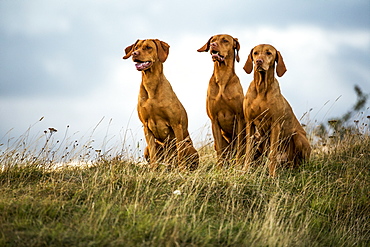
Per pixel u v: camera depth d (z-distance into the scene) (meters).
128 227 9.32
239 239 9.41
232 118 13.38
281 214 10.77
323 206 11.77
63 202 10.04
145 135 13.42
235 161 13.75
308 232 10.70
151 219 9.57
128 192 10.85
